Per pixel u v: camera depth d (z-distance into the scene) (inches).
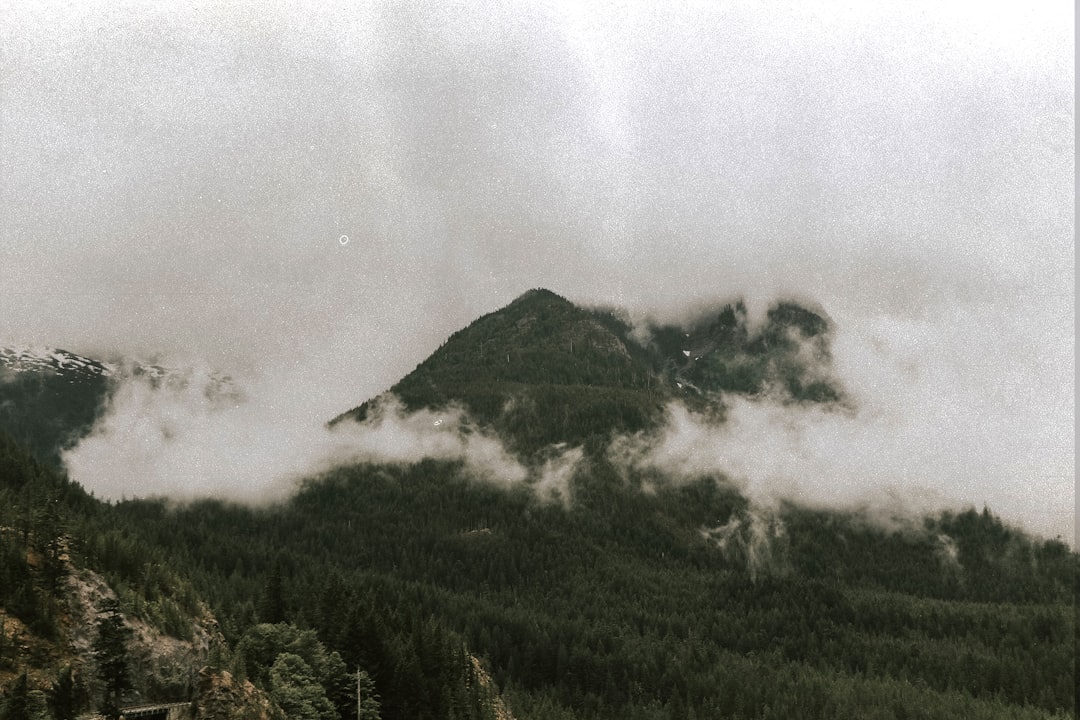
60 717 3863.2
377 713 5388.8
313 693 5024.6
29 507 5191.9
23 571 4525.1
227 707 4471.0
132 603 4726.9
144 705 4453.7
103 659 4220.0
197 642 4862.2
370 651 5748.0
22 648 4180.6
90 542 5083.7
